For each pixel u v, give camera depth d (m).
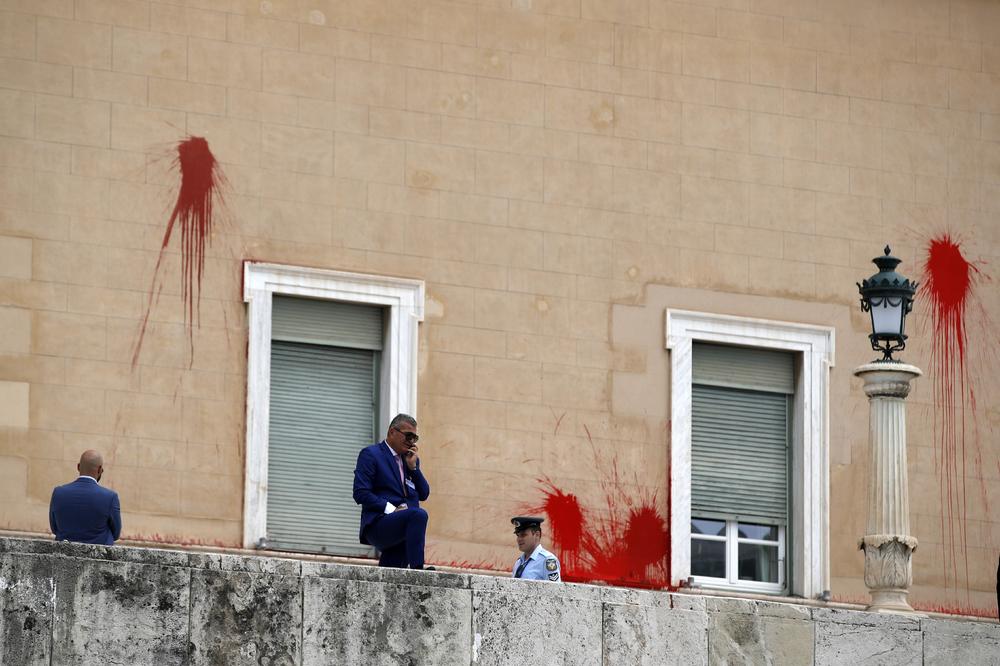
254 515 62.44
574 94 67.31
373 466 53.16
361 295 64.38
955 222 70.44
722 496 67.50
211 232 63.25
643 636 50.88
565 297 66.31
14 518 60.34
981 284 70.31
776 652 51.97
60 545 46.53
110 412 61.62
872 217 69.62
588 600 50.50
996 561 68.94
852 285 69.12
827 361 68.50
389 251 64.88
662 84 68.25
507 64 66.75
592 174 67.12
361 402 64.62
